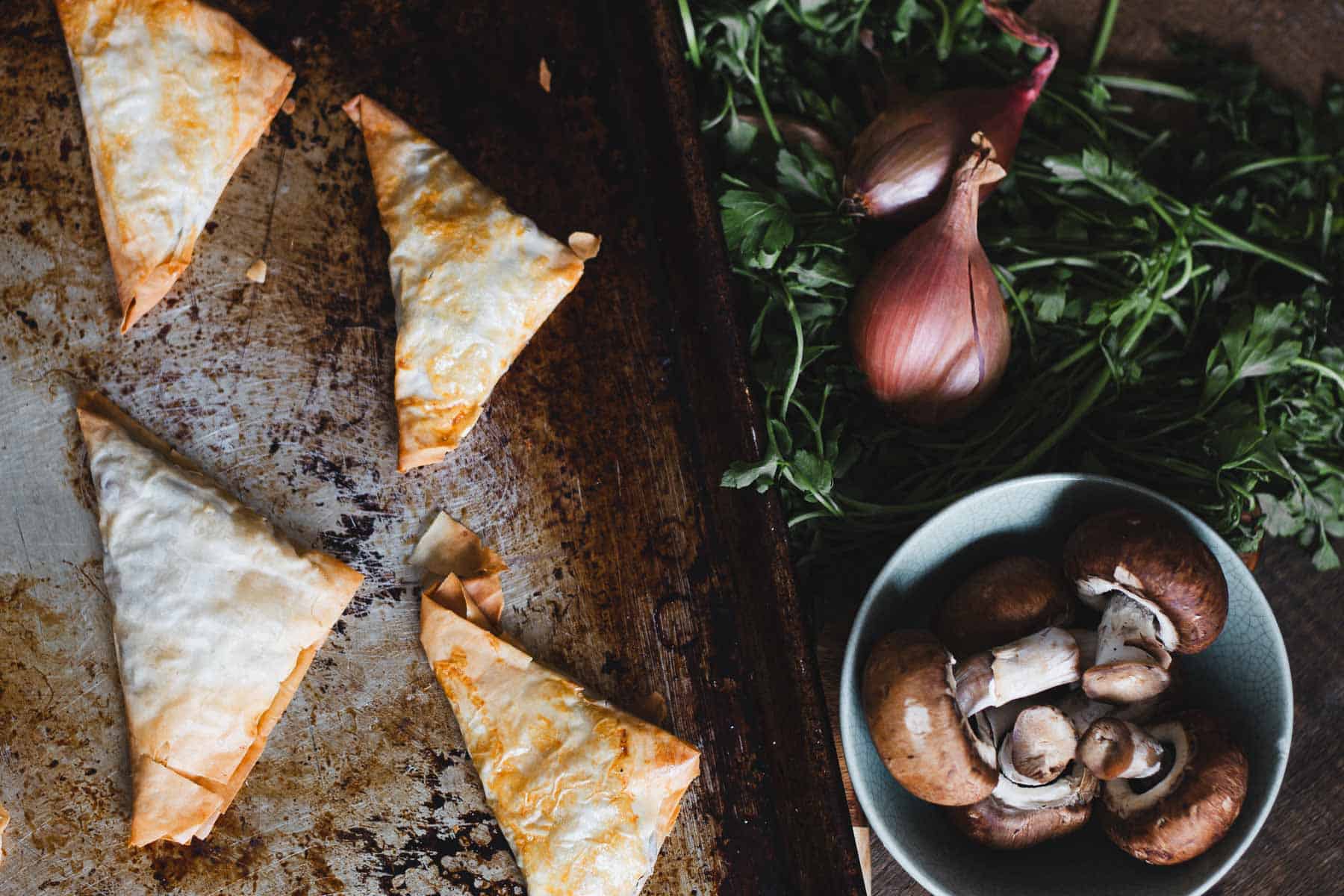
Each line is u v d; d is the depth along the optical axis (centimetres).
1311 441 58
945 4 60
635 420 57
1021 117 56
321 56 57
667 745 54
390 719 56
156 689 54
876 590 53
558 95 58
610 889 54
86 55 56
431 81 57
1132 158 59
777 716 55
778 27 60
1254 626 53
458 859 55
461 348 55
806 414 55
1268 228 58
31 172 57
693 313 57
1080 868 54
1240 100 60
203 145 56
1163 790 52
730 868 55
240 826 55
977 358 55
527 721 55
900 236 58
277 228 57
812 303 57
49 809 55
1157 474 57
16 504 56
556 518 57
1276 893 57
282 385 57
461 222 56
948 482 57
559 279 56
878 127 56
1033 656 52
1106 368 56
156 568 55
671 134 56
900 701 51
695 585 56
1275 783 52
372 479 56
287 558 55
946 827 54
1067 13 61
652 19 56
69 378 56
